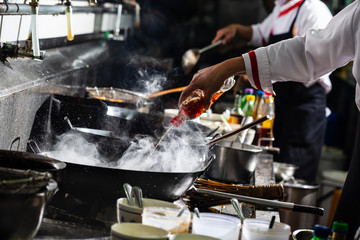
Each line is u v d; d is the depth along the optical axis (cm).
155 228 123
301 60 196
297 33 409
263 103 352
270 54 196
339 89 671
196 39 761
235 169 241
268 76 195
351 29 185
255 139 342
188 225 134
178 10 706
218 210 188
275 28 428
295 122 427
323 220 380
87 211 152
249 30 479
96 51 372
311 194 338
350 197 205
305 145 430
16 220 111
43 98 224
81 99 223
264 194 192
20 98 191
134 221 135
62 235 140
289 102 430
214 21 784
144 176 153
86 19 362
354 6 192
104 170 149
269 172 274
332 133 648
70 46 320
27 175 120
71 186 153
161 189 157
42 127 221
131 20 541
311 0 405
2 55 189
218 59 607
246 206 196
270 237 131
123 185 146
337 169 592
